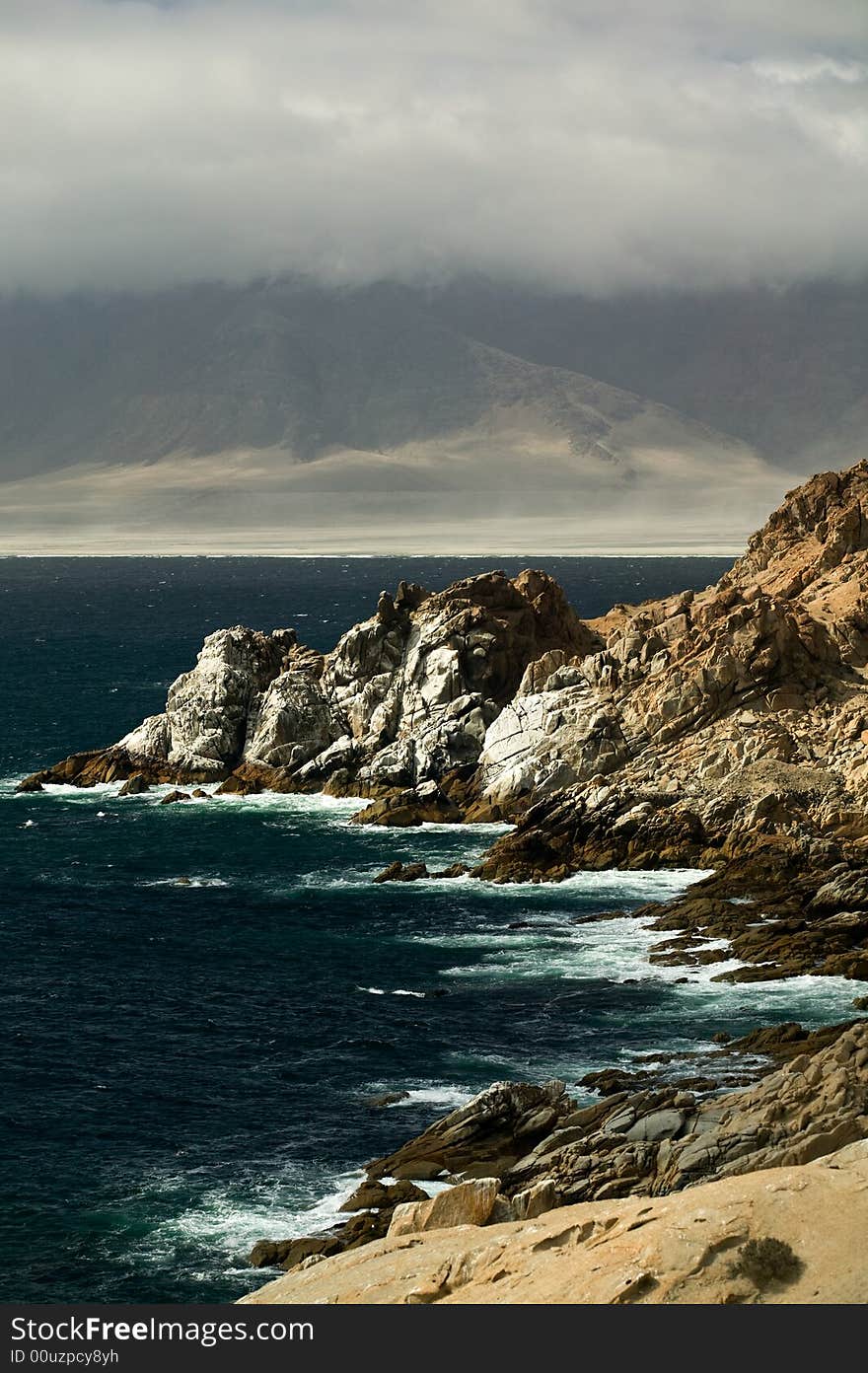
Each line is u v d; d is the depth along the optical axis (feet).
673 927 287.69
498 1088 202.28
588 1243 127.44
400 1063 230.27
